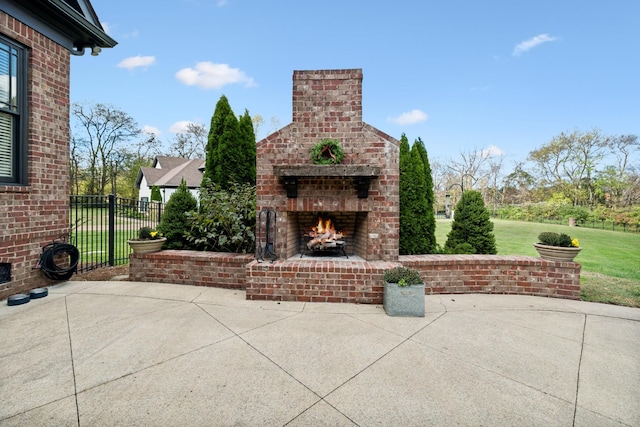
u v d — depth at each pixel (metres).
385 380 2.40
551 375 2.50
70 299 4.36
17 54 4.39
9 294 4.24
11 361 2.59
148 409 1.99
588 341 3.19
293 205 4.94
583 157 28.38
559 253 4.87
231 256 5.35
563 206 24.52
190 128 37.16
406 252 6.13
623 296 4.91
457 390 2.27
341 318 3.81
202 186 6.94
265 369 2.54
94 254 8.52
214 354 2.79
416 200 6.28
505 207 30.92
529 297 4.83
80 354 2.74
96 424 1.84
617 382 2.41
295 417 1.94
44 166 4.75
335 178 4.92
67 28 5.02
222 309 4.09
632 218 18.41
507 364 2.68
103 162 29.34
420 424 1.90
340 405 2.07
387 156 4.92
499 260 5.01
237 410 2.00
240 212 5.97
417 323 3.66
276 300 4.53
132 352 2.80
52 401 2.06
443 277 4.98
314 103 5.05
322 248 5.47
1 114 4.27
